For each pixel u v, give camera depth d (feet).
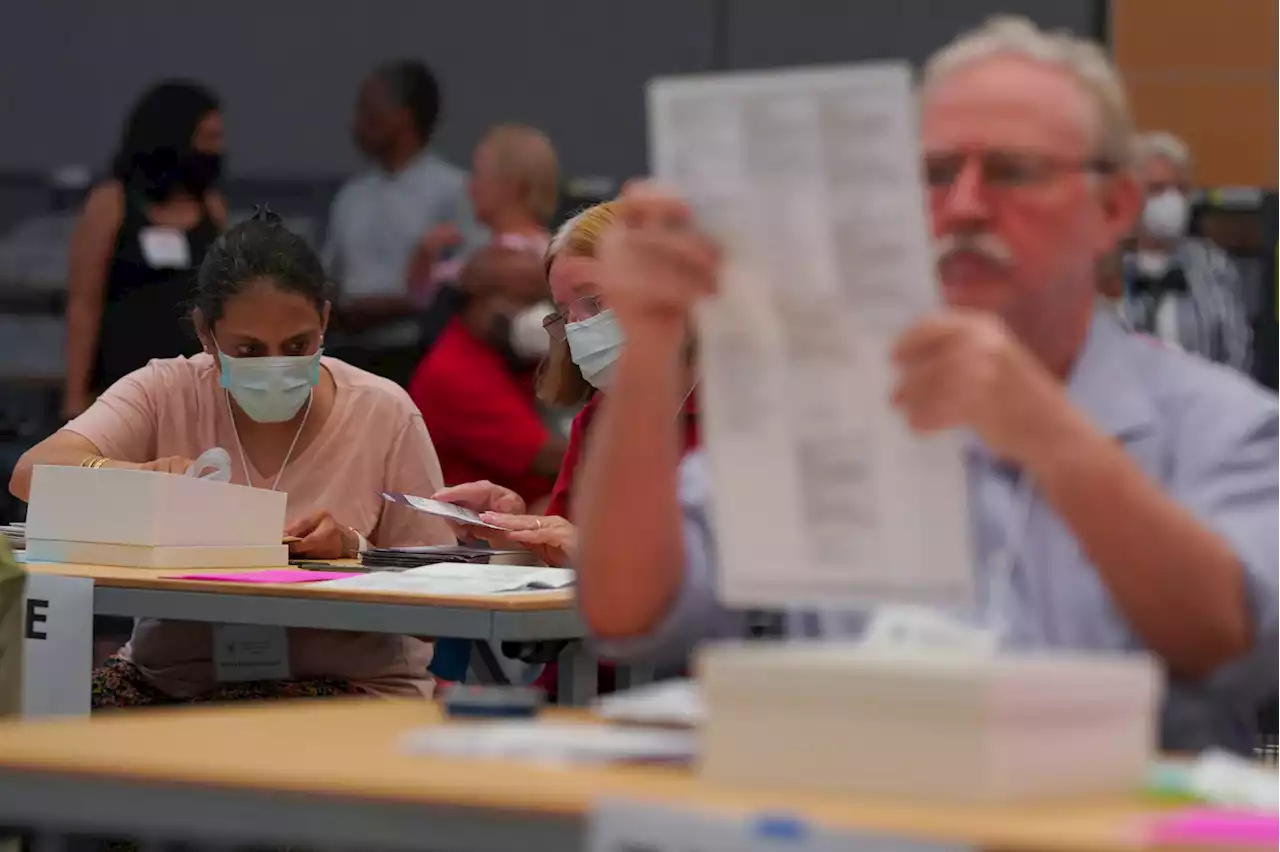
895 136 13.12
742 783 12.32
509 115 67.82
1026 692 11.75
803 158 13.42
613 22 67.72
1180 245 49.88
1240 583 15.33
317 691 31.96
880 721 11.84
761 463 13.75
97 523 31.09
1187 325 49.49
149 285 51.62
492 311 44.91
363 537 34.53
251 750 13.85
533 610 25.52
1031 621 16.58
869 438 13.41
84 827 13.25
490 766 13.25
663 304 15.28
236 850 24.64
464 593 26.27
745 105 13.60
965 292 15.80
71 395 52.39
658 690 16.11
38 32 68.03
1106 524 14.64
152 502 30.53
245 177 63.31
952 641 13.55
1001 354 13.38
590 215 33.47
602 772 13.03
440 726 15.30
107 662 33.83
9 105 68.18
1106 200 16.20
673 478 16.55
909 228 13.15
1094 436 14.40
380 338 55.77
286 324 33.45
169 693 32.86
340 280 57.11
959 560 13.17
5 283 59.93
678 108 13.85
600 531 16.56
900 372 13.21
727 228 13.75
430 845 12.21
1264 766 16.47
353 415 35.19
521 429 44.47
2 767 13.50
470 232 56.49
